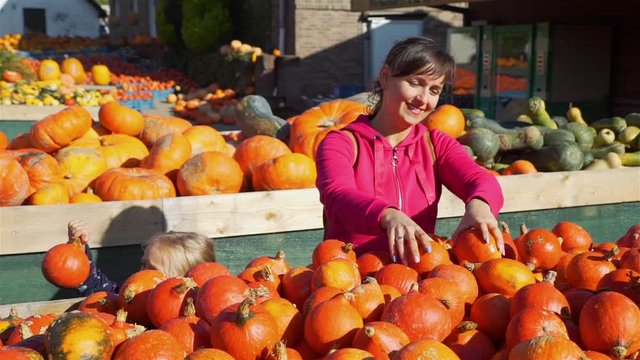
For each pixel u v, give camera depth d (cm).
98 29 4050
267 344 192
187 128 640
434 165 300
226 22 2180
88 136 605
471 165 290
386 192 291
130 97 1675
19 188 478
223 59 1959
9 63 1702
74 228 344
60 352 176
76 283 327
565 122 720
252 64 1817
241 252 493
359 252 284
